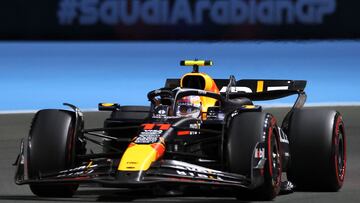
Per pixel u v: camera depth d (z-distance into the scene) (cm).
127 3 11188
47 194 3083
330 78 8875
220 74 8819
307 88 8231
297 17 11156
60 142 2986
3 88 8150
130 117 3572
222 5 11131
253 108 3003
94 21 11138
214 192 3206
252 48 10938
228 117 2973
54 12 10988
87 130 3133
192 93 3183
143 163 2736
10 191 3278
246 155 2880
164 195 3134
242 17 11150
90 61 9981
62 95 7719
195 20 11150
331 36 11188
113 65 9700
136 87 8175
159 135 2895
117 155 3047
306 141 3272
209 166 3102
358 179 3716
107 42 11219
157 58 10119
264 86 3803
